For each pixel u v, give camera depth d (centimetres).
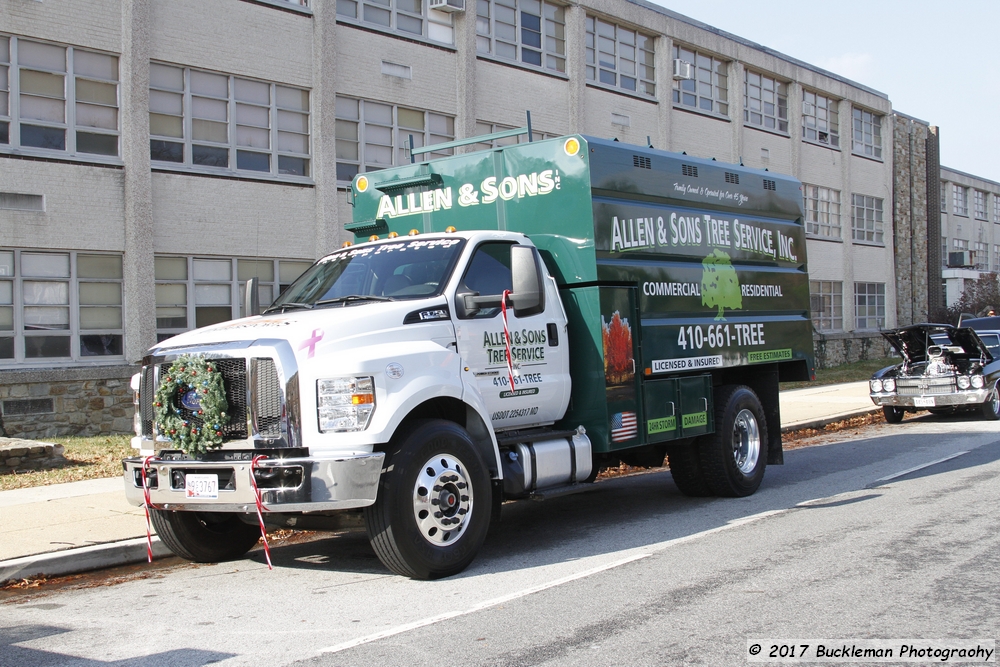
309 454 637
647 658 489
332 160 1977
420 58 2167
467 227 896
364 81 2052
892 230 4147
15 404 1536
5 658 525
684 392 941
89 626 593
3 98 1554
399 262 779
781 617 557
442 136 2236
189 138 1772
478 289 760
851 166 3891
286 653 518
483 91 2314
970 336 1783
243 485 630
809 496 1014
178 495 662
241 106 1855
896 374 1850
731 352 1019
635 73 2822
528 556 762
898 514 873
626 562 719
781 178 1161
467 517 694
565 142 836
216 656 518
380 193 961
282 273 1923
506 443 754
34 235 1572
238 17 1834
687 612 572
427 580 685
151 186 1705
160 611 627
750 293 1072
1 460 1180
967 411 2028
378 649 518
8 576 718
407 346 681
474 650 511
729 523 871
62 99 1619
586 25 2634
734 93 3206
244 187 1848
